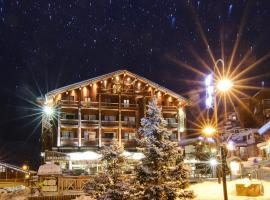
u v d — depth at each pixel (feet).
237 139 195.21
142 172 49.60
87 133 169.48
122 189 57.36
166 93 182.29
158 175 49.24
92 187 65.31
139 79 179.32
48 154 143.74
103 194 59.82
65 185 98.58
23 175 146.92
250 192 67.36
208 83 61.05
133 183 51.85
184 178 50.47
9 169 146.41
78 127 166.61
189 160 130.11
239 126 221.46
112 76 175.42
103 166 65.41
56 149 161.68
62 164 149.38
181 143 146.00
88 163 146.30
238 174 106.01
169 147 50.55
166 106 182.19
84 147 165.37
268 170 103.09
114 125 173.17
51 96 163.94
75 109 170.09
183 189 51.55
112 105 175.01
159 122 52.16
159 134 51.42
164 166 50.72
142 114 177.58
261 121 208.33
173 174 50.11
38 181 99.50
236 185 69.10
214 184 87.35
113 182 63.31
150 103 53.06
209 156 136.15
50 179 99.71
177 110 183.32
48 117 166.81
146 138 51.47
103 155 64.90
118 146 65.36
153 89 181.88
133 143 172.65
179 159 51.06
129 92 178.19
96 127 169.68
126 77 178.60
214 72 58.13
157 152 49.26
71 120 166.20
